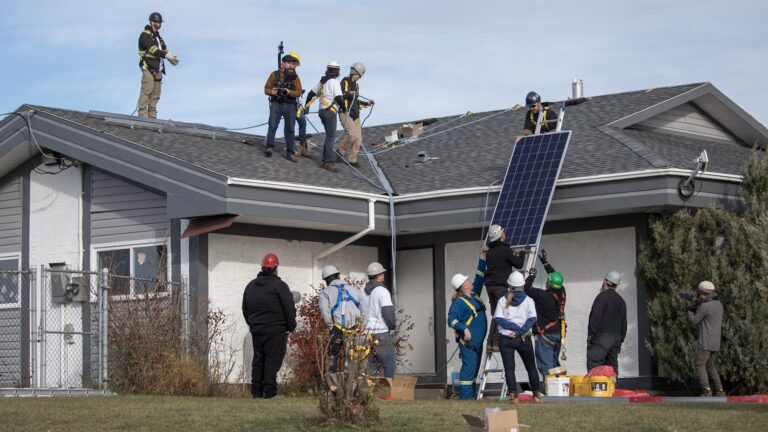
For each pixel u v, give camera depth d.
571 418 16.42
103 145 24.94
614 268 24.80
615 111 29.88
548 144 25.12
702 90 30.44
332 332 21.61
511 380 19.75
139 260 25.33
